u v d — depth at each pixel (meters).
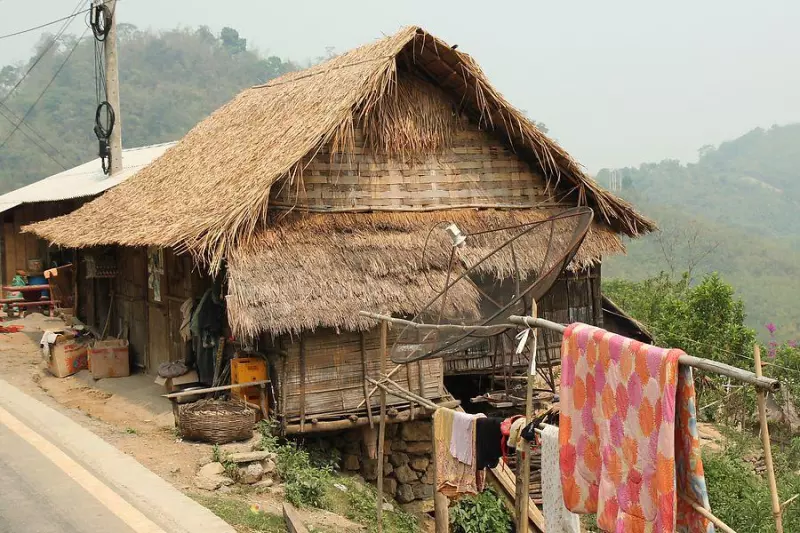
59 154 53.88
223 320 12.02
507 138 12.98
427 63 12.35
